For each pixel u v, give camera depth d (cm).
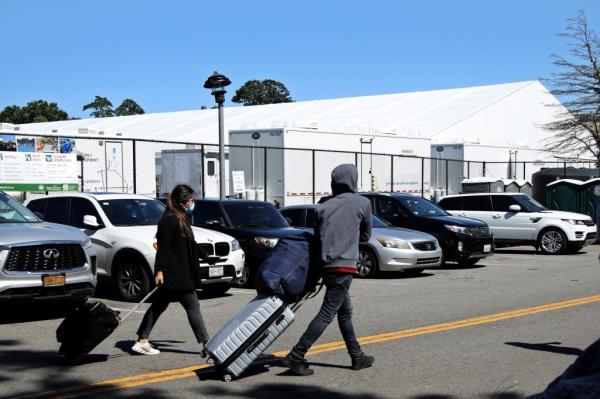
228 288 1248
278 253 652
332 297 654
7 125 2038
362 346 783
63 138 1911
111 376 668
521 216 2038
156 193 2516
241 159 2470
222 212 1367
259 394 605
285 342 813
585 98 3681
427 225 1656
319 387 626
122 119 5175
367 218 666
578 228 1991
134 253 1123
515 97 4603
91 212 1208
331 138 2580
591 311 1006
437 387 623
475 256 1636
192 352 770
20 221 1027
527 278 1433
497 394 601
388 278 1459
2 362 727
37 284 909
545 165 3931
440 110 4544
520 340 812
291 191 2397
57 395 604
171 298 730
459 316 973
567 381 431
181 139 4016
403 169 2948
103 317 702
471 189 2869
